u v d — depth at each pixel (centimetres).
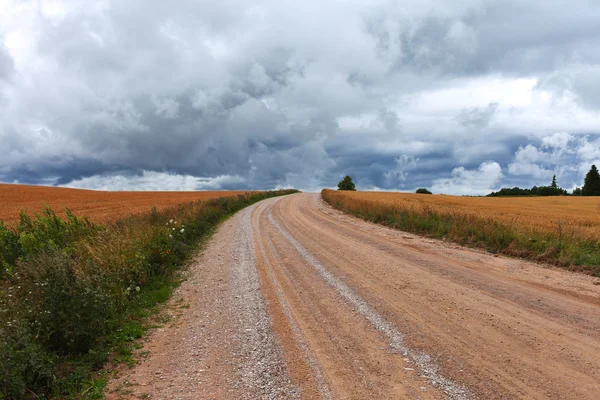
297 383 435
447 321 618
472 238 1403
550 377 434
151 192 8131
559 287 820
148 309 739
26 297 555
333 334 580
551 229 1505
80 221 1377
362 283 861
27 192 6581
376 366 473
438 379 436
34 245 1026
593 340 535
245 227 2009
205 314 700
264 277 952
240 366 483
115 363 504
